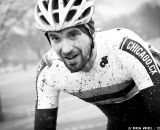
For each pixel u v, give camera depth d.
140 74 2.11
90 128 7.00
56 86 2.32
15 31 14.11
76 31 1.95
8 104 14.31
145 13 36.19
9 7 13.32
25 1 13.55
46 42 24.61
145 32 35.25
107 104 2.48
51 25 1.92
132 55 2.13
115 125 2.65
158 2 36.34
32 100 14.51
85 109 9.57
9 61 37.09
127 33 2.21
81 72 2.25
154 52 2.28
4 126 9.74
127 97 2.40
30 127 9.09
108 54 2.20
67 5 1.92
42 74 2.31
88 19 1.98
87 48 2.00
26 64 38.25
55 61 2.27
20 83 24.77
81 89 2.32
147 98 2.10
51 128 2.34
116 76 2.22
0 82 29.67
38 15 2.03
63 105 10.87
